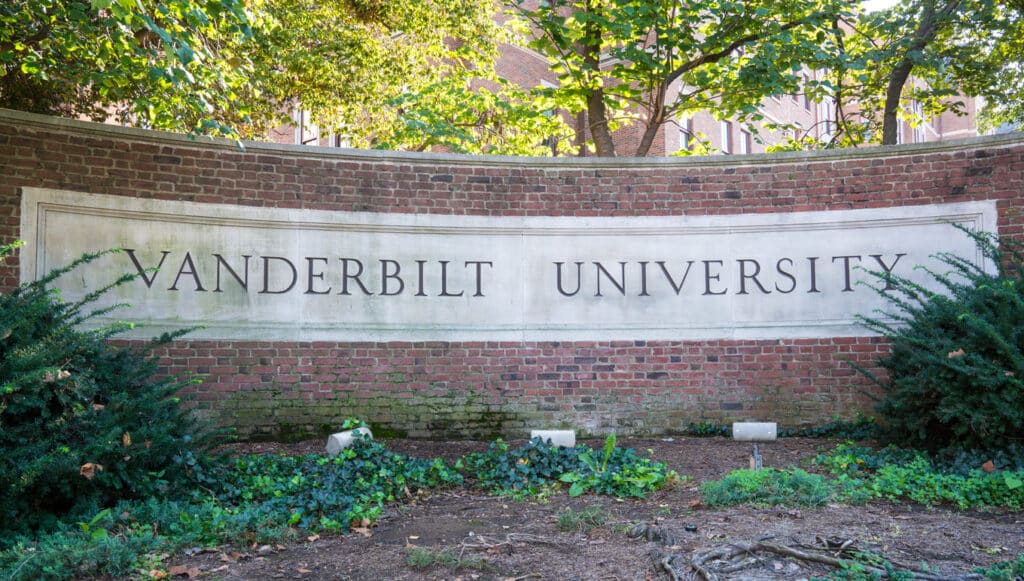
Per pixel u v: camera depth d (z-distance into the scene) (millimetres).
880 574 4242
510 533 5238
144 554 4664
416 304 9289
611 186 9641
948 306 7363
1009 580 4074
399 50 16938
